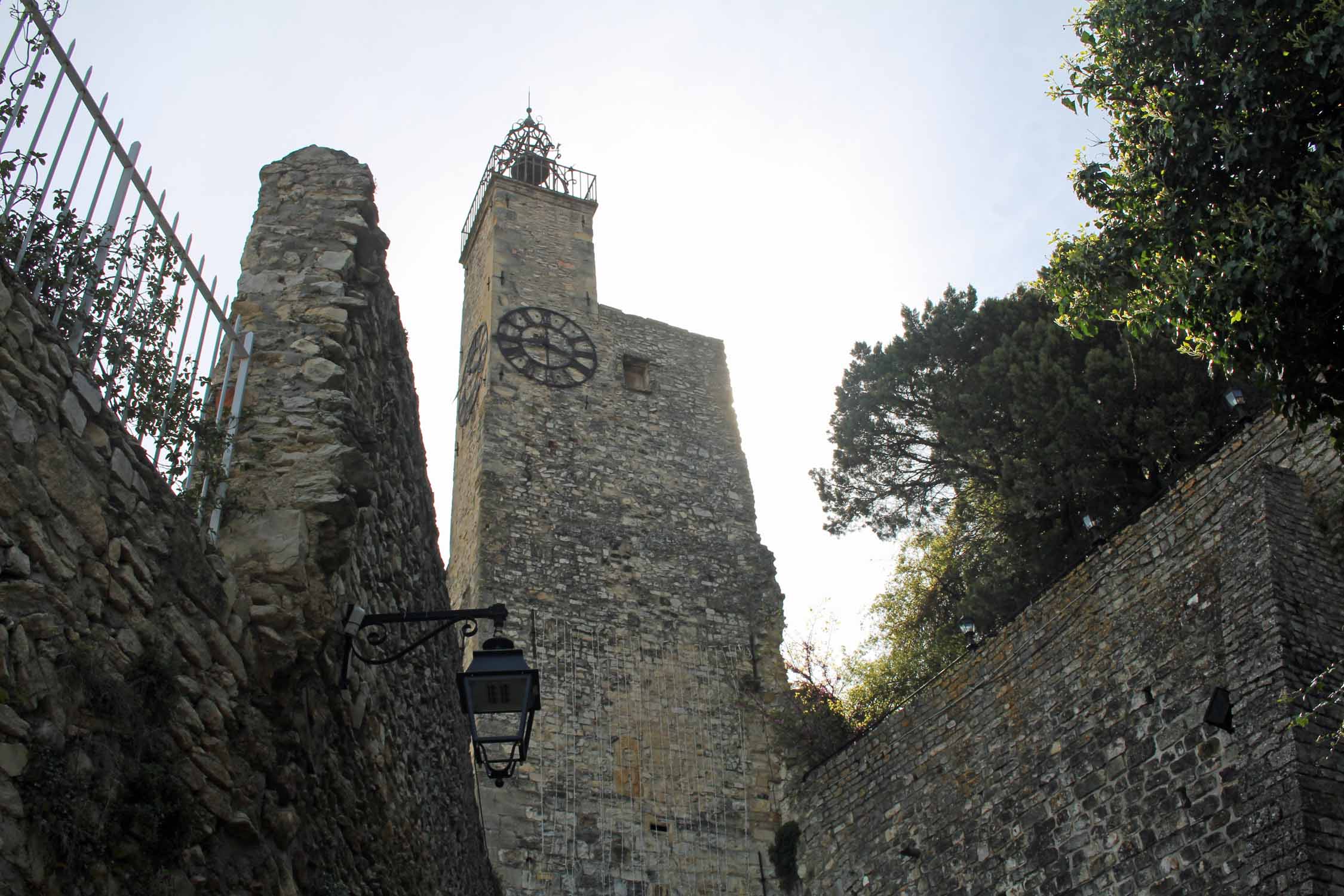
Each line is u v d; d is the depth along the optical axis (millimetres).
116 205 5191
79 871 3846
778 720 22547
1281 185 9227
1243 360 9414
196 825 4543
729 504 26781
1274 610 12172
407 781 7875
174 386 5621
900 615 25422
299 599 5832
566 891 19484
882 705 23094
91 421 4699
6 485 4027
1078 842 13875
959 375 24141
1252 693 12047
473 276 31328
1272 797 11375
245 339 6934
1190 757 12766
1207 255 9422
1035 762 15000
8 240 4449
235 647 5332
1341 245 8336
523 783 20422
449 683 10156
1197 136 9492
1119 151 10461
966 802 15938
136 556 4719
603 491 25750
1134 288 10500
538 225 30375
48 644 3996
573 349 28125
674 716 22531
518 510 24641
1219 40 9547
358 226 8180
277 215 8172
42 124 4629
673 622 24062
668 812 21031
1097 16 10391
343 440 6730
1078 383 21156
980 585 21344
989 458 22578
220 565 5469
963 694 16781
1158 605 14086
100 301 5086
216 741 4875
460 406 28656
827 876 18547
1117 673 14234
